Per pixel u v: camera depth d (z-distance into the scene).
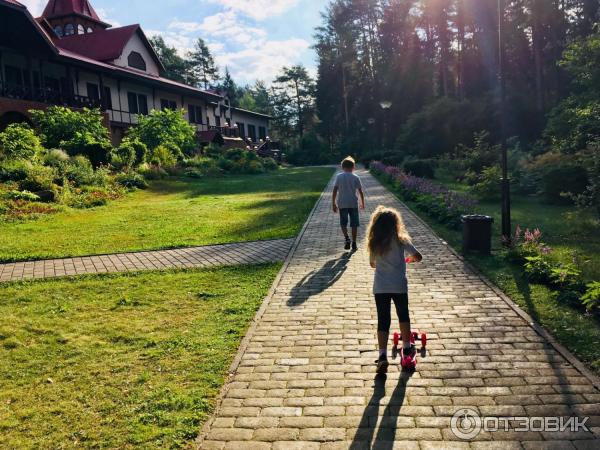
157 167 26.27
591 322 5.21
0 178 17.50
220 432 3.52
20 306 6.70
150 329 5.64
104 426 3.67
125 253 10.05
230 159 37.22
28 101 24.98
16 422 3.76
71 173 19.67
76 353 5.06
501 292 6.40
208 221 13.80
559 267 6.59
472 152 24.36
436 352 4.71
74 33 42.47
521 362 4.44
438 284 6.88
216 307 6.34
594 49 17.59
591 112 15.77
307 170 41.69
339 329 5.40
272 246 10.12
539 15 38.00
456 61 54.72
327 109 68.94
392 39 60.22
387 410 3.73
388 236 4.43
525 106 36.56
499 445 3.27
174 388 4.19
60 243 11.09
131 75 34.06
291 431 3.50
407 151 40.94
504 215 8.87
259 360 4.68
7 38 25.55
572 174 14.41
